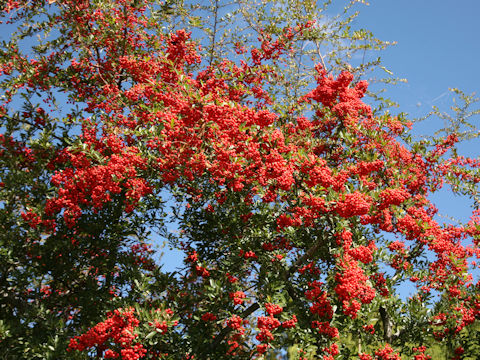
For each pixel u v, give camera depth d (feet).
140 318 20.54
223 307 23.21
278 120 29.55
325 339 21.33
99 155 23.29
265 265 25.16
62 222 24.89
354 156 28.22
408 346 26.81
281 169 21.59
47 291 26.63
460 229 28.94
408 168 29.48
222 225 28.37
